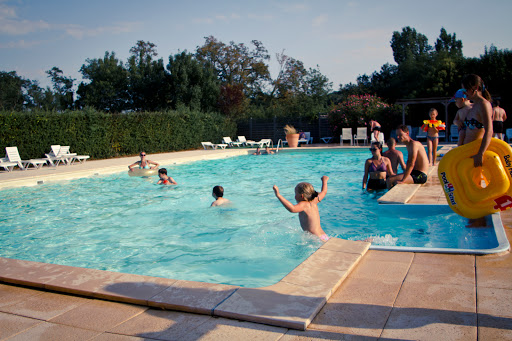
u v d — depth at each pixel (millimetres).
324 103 48656
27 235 5996
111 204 8117
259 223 6254
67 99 39406
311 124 27438
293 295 2721
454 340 2137
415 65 38906
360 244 3787
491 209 4652
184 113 23656
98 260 4844
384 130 24562
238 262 4543
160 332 2412
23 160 14430
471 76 4629
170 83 34375
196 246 5227
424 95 26281
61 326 2547
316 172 12547
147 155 19656
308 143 27297
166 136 22047
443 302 2586
